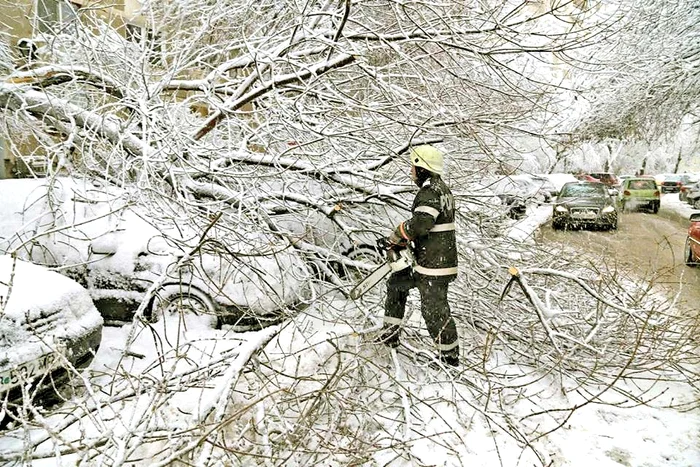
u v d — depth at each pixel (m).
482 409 3.64
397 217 6.13
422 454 3.15
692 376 4.44
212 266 4.60
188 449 2.38
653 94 12.12
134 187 4.60
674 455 3.24
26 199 5.07
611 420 3.68
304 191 5.85
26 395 2.51
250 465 2.93
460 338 4.96
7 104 5.60
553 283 5.49
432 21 5.34
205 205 4.62
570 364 4.34
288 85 5.40
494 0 5.54
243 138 5.70
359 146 5.81
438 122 5.21
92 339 3.67
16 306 3.12
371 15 6.15
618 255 9.29
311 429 2.97
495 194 5.97
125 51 5.88
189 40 6.23
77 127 5.45
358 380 3.64
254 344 3.27
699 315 4.74
